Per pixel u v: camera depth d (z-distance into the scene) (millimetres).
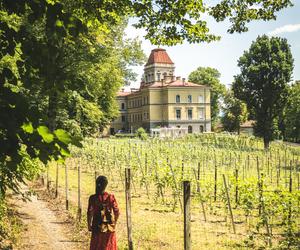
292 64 62281
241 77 63938
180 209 17578
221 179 23281
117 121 118812
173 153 41125
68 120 35781
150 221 14516
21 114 3150
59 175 26125
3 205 10953
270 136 62594
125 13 10078
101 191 7824
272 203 12820
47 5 3609
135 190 21766
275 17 10625
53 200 16938
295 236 12172
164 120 98500
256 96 62938
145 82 127188
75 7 8898
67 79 3811
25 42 3664
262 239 12008
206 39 10633
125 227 13094
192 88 97500
